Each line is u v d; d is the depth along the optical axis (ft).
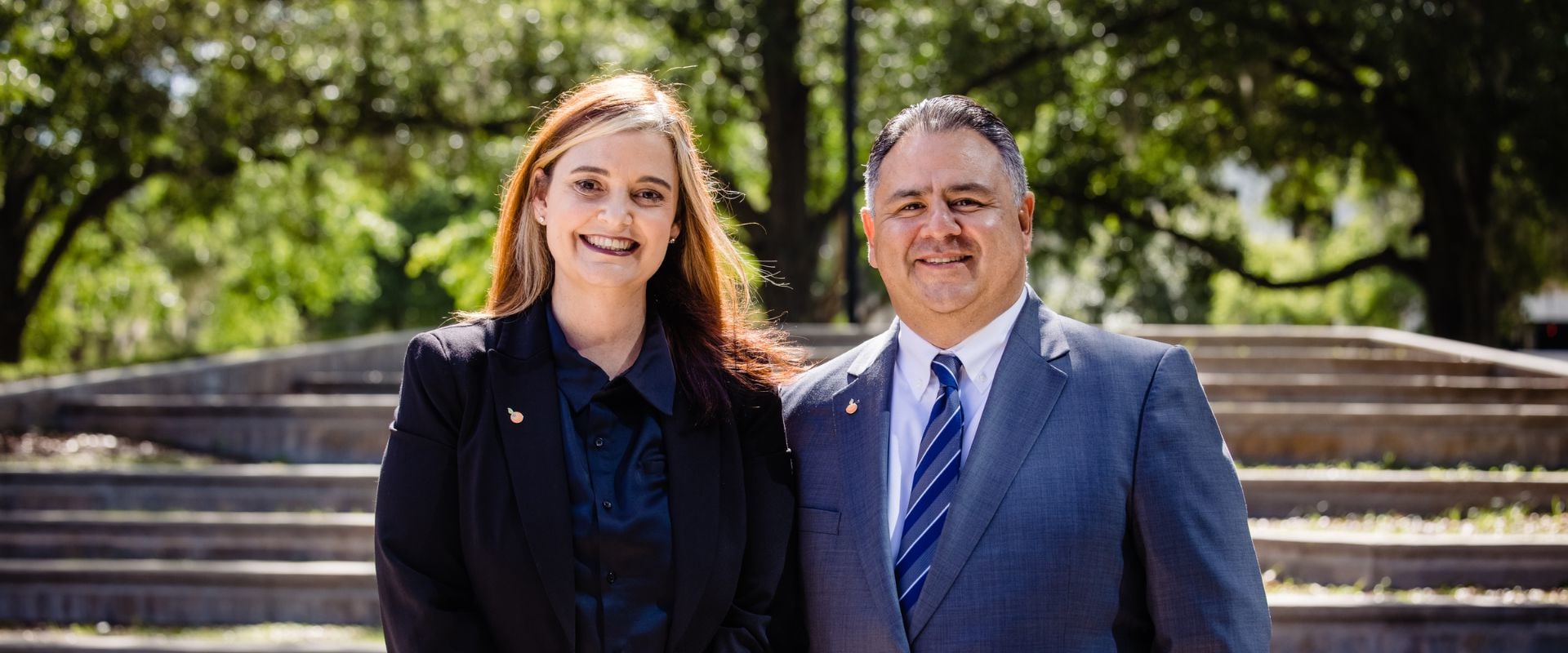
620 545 7.42
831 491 7.97
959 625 7.30
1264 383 24.12
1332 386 23.98
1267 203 68.85
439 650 7.07
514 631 7.24
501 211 8.27
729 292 8.69
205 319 83.82
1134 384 7.64
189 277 69.00
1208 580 7.22
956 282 7.66
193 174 49.90
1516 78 43.45
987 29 47.75
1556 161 46.70
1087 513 7.35
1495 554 15.75
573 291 7.86
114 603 17.28
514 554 7.23
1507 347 54.29
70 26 40.45
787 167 50.85
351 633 16.39
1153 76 49.80
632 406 7.86
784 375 8.73
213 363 28.55
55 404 25.18
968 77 47.34
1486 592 15.62
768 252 50.80
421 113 48.57
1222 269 64.28
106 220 58.90
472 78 45.93
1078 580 7.29
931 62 48.24
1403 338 29.78
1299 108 53.88
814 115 58.34
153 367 28.43
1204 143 56.90
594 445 7.64
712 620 7.63
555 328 7.89
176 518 18.84
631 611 7.39
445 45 46.24
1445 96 44.52
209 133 43.93
